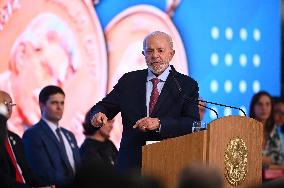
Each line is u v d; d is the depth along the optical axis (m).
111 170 5.21
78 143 17.84
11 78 17.02
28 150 15.78
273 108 19.78
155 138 11.18
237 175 10.10
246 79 20.48
